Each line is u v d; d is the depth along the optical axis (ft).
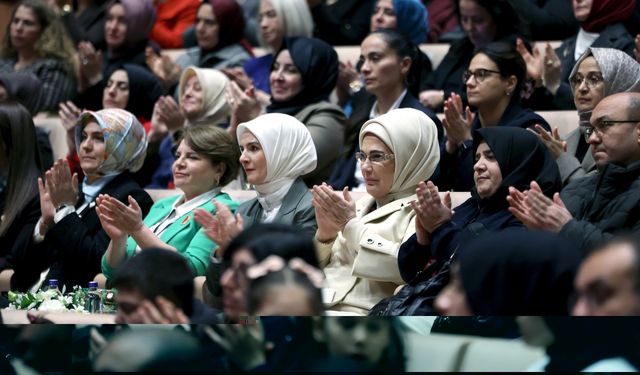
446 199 43.75
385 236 46.47
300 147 51.65
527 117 54.90
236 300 29.09
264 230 29.63
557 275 28.19
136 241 49.29
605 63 52.37
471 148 53.26
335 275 46.96
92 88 72.64
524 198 42.16
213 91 65.87
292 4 70.59
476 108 61.05
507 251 28.58
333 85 63.26
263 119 51.85
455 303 29.53
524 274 28.43
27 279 55.06
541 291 28.30
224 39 74.74
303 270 28.60
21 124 58.95
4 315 37.45
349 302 46.16
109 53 76.33
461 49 65.57
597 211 45.01
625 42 62.69
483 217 46.62
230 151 53.88
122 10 75.20
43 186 57.52
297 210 50.62
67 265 53.57
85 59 72.69
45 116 73.15
